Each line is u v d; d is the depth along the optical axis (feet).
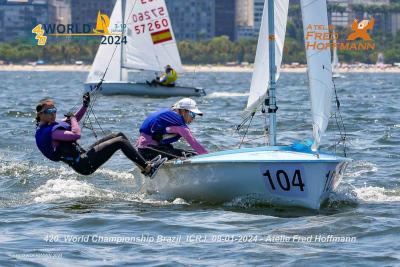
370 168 183.11
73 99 465.88
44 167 183.62
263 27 151.12
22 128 270.05
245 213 134.72
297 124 286.87
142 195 153.69
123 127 280.10
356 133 254.88
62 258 106.83
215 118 314.76
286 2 148.87
